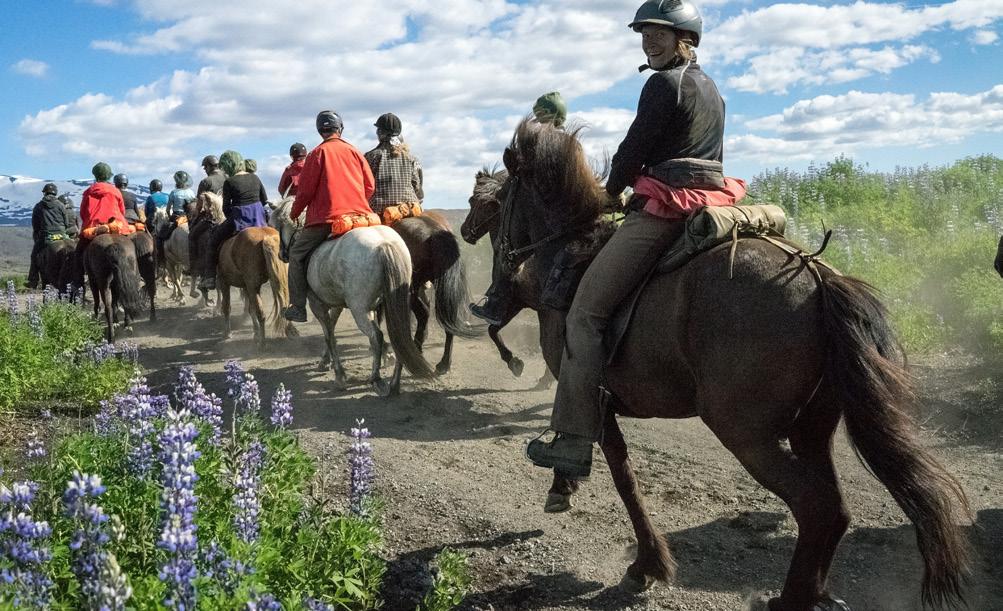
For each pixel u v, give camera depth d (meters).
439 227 8.70
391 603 4.08
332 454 6.29
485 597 4.17
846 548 4.59
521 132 4.73
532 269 4.92
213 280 11.92
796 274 3.28
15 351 8.09
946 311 9.46
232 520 3.41
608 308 3.79
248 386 4.45
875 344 3.10
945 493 2.92
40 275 16.03
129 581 2.65
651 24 3.82
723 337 3.30
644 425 7.14
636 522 4.14
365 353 10.42
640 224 3.74
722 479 5.76
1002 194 14.63
